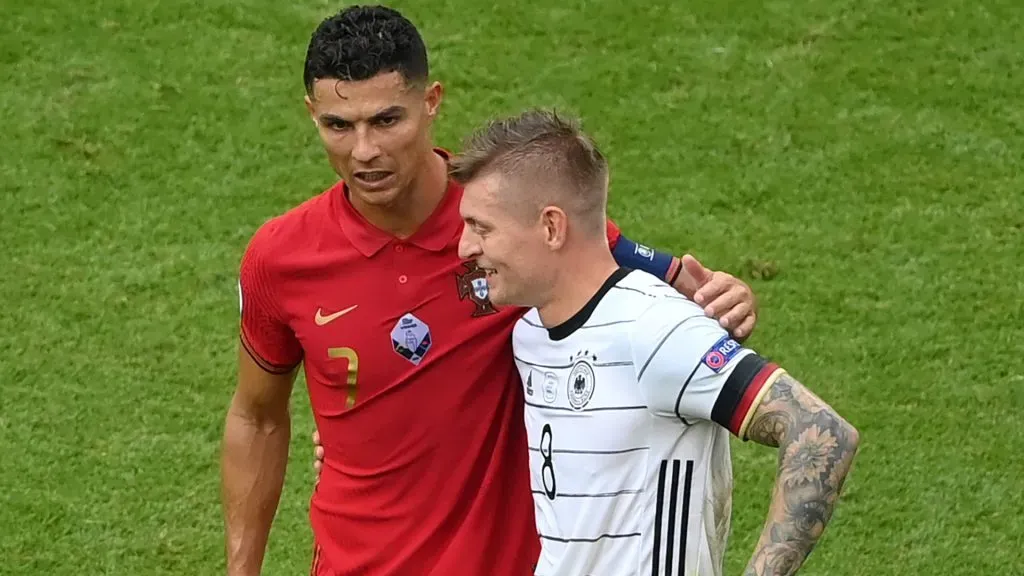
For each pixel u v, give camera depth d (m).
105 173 27.61
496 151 10.28
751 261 25.22
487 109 29.50
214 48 31.34
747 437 9.76
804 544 9.26
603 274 10.45
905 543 19.25
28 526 19.58
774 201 27.03
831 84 30.39
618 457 10.21
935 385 22.23
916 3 33.06
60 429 21.45
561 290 10.45
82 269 25.06
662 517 10.20
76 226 26.19
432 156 11.34
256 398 12.74
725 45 31.62
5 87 29.91
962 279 24.83
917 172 27.84
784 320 23.78
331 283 11.54
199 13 32.53
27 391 22.22
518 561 11.73
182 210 26.67
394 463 11.73
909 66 30.92
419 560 11.84
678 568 10.24
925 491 20.14
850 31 32.09
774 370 9.66
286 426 13.19
